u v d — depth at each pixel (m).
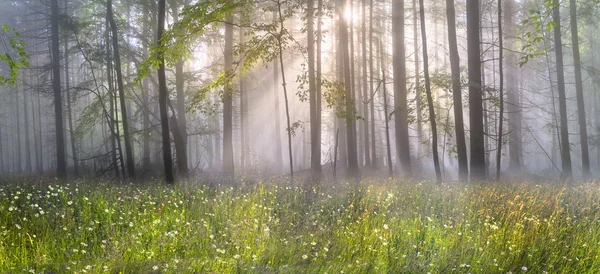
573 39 26.41
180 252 7.62
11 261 7.01
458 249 7.71
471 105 19.08
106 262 6.85
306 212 10.88
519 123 30.84
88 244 8.22
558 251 7.50
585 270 6.96
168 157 17.78
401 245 7.95
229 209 10.34
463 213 10.11
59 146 27.45
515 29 29.62
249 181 18.36
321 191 14.21
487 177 19.16
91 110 27.28
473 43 18.88
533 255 7.41
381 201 11.57
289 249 7.75
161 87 17.64
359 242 8.02
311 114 24.09
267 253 7.56
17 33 9.77
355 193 13.00
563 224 9.29
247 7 17.28
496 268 7.01
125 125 24.33
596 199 12.14
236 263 6.82
